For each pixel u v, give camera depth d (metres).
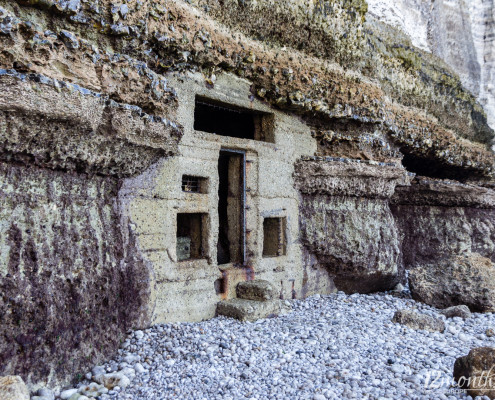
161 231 5.54
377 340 5.75
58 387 3.89
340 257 8.00
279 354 5.02
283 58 6.99
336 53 7.73
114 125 4.50
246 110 6.98
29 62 3.70
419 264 11.26
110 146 4.66
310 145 7.85
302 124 7.72
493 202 11.69
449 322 7.07
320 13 7.36
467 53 17.61
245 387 4.20
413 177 10.84
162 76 5.36
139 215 5.33
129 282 5.05
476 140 12.41
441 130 10.48
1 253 3.66
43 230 4.04
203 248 6.22
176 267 5.71
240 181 6.85
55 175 4.33
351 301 8.02
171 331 5.34
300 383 4.32
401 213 11.58
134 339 5.02
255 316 6.10
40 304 3.83
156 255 5.48
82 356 4.22
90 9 4.49
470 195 10.98
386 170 8.31
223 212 8.02
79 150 4.35
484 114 12.63
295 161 7.59
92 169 4.69
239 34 6.47
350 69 8.02
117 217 5.05
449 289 7.95
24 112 3.59
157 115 5.27
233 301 6.27
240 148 6.68
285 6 6.86
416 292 8.31
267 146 7.05
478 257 8.41
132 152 4.99
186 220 6.51
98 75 4.46
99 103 4.25
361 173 7.93
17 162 3.94
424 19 15.38
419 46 14.86
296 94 7.03
